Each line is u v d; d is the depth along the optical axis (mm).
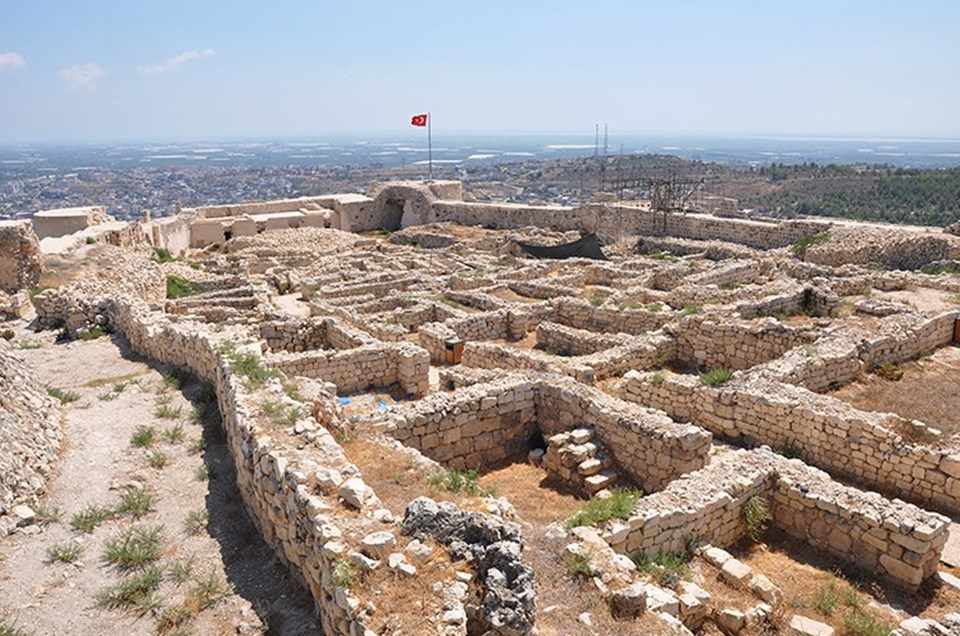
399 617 6668
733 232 46031
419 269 39938
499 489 13883
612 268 35656
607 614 8133
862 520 10727
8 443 11305
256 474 10102
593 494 13398
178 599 8750
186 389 16562
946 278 26812
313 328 24047
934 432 13242
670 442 12992
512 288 32438
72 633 8102
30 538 9938
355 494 8469
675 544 10625
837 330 19797
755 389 15781
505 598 6695
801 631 9039
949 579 10344
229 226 56125
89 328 22734
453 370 18953
